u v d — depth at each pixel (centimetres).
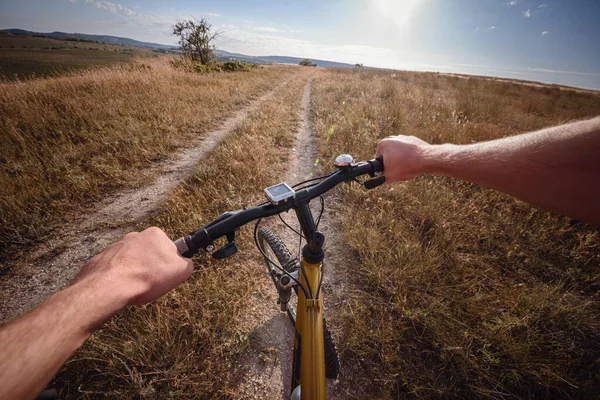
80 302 55
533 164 73
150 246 74
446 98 1130
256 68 2830
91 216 343
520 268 260
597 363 184
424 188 363
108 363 181
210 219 319
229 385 178
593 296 235
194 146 576
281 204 104
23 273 266
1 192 347
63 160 434
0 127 523
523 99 1344
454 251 271
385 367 188
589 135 66
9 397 39
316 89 1407
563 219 319
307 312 112
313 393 101
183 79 1153
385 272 253
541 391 172
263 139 573
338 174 114
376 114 686
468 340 195
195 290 233
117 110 673
